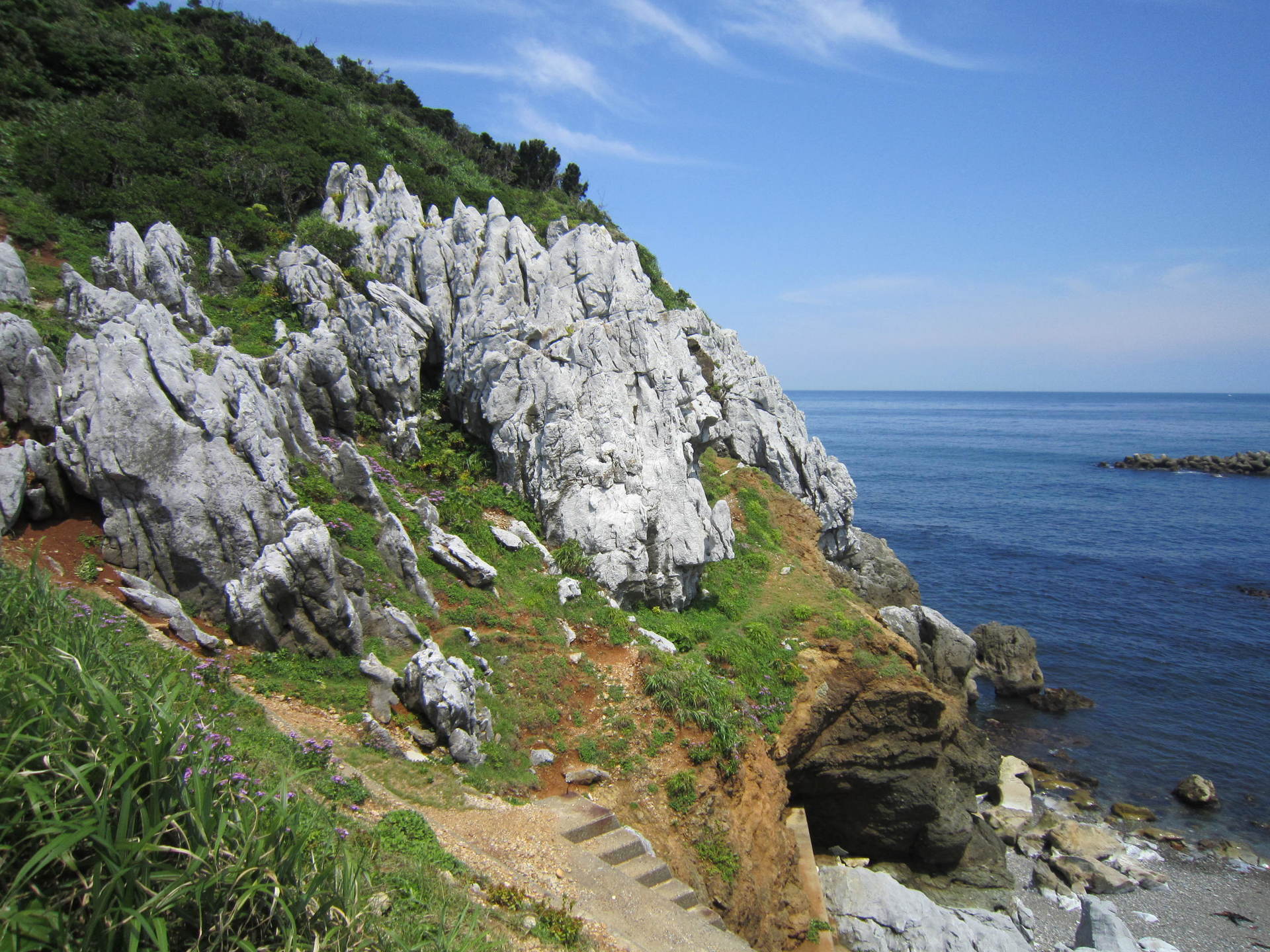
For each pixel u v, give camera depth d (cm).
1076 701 4422
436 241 3728
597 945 1392
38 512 1928
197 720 1091
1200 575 6888
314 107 6297
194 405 2088
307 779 1440
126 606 1798
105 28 5897
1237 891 2962
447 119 7931
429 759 1855
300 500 2297
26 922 668
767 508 4128
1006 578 6744
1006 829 3294
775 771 2483
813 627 3170
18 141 4250
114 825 779
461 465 3244
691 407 3481
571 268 3672
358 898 936
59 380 2202
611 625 2681
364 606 2125
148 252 3453
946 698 3341
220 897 792
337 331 3328
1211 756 3931
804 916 2358
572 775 2123
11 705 825
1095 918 2673
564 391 3112
